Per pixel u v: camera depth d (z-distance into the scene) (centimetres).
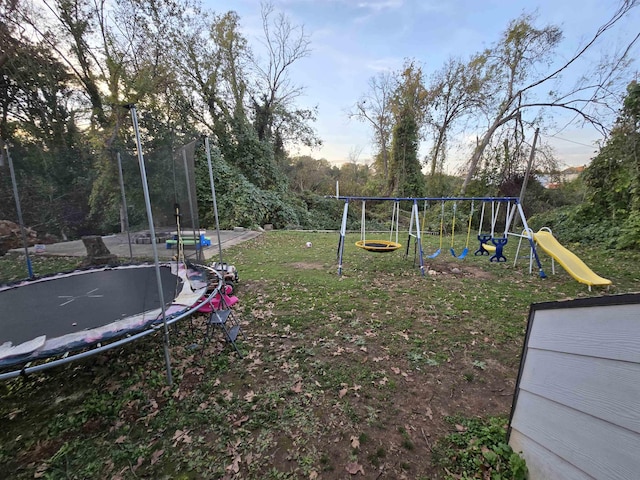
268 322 341
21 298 318
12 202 584
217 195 1158
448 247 809
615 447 104
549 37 1088
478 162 1328
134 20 827
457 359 265
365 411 204
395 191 1670
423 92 1504
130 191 572
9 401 221
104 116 703
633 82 686
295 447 176
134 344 297
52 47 677
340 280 500
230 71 1292
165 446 178
